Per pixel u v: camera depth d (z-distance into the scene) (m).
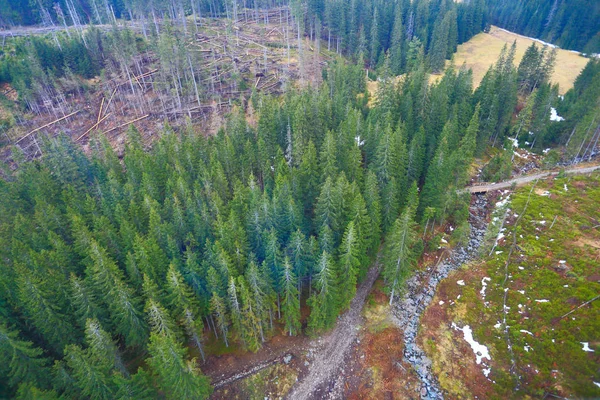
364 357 40.69
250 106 80.88
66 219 49.03
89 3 125.62
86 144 82.50
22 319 37.69
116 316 36.16
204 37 110.00
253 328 37.31
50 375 32.94
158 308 32.22
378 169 50.34
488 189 62.94
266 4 125.12
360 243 41.69
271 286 38.28
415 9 110.94
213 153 57.28
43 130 85.00
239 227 40.81
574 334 38.09
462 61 106.00
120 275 36.81
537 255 48.66
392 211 48.09
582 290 41.91
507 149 67.44
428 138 61.91
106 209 49.00
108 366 30.20
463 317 43.50
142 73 95.88
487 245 52.16
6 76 90.12
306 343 42.09
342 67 81.81
